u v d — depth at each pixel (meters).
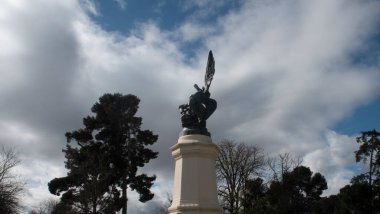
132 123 51.34
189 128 13.38
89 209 43.94
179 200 12.45
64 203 45.84
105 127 50.59
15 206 39.62
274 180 51.81
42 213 57.12
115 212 45.38
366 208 41.88
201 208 12.16
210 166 12.86
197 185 12.49
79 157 47.19
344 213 42.47
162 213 54.69
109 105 50.88
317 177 60.44
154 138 51.34
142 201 49.00
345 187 44.06
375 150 62.38
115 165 48.31
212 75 14.52
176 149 13.10
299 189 58.62
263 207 47.72
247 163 47.31
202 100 13.71
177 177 12.92
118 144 49.78
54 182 46.50
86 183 45.00
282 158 53.72
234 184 45.97
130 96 52.53
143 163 50.34
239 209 46.59
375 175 61.72
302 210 51.78
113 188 46.81
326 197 53.81
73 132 48.75
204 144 12.80
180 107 14.04
